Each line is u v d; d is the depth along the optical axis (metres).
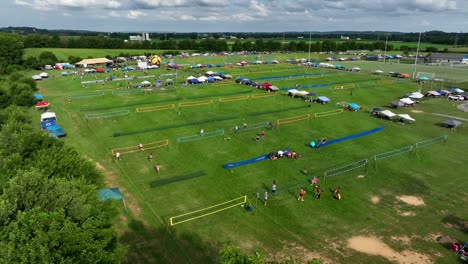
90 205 26.16
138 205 40.53
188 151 57.84
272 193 44.34
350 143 63.88
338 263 31.83
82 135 65.00
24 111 70.44
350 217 39.56
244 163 53.22
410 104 95.19
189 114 80.56
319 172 51.12
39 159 35.72
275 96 101.94
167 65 165.62
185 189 44.94
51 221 21.73
